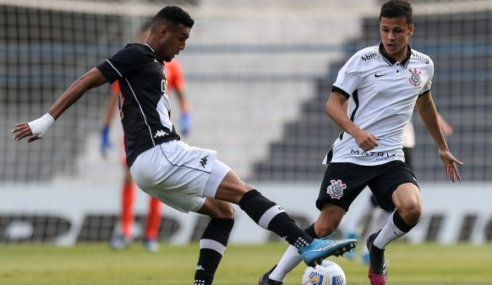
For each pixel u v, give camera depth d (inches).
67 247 1893.5
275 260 1524.4
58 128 2635.3
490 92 2664.9
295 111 2800.2
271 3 2768.2
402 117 916.6
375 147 866.8
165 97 823.1
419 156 2503.7
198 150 803.4
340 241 756.0
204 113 2817.4
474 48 2699.3
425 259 1557.6
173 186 800.3
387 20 881.5
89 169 2605.8
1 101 2659.9
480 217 2039.9
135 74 813.9
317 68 2901.1
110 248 1803.6
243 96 2854.3
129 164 816.9
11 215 2074.3
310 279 884.6
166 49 836.6
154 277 1187.3
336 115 879.1
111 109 1654.8
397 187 891.4
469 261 1508.4
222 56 2925.7
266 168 2701.8
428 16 2797.7
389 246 1916.8
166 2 2645.2
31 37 2699.3
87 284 1067.9
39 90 2679.6
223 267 1371.8
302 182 2687.0
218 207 847.7
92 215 2069.4
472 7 2439.7
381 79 907.4
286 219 773.3
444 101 2687.0
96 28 2721.5
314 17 2632.9
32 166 2593.5
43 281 1117.7
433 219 2068.2
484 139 2615.7
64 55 2704.2
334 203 918.4
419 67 920.9
